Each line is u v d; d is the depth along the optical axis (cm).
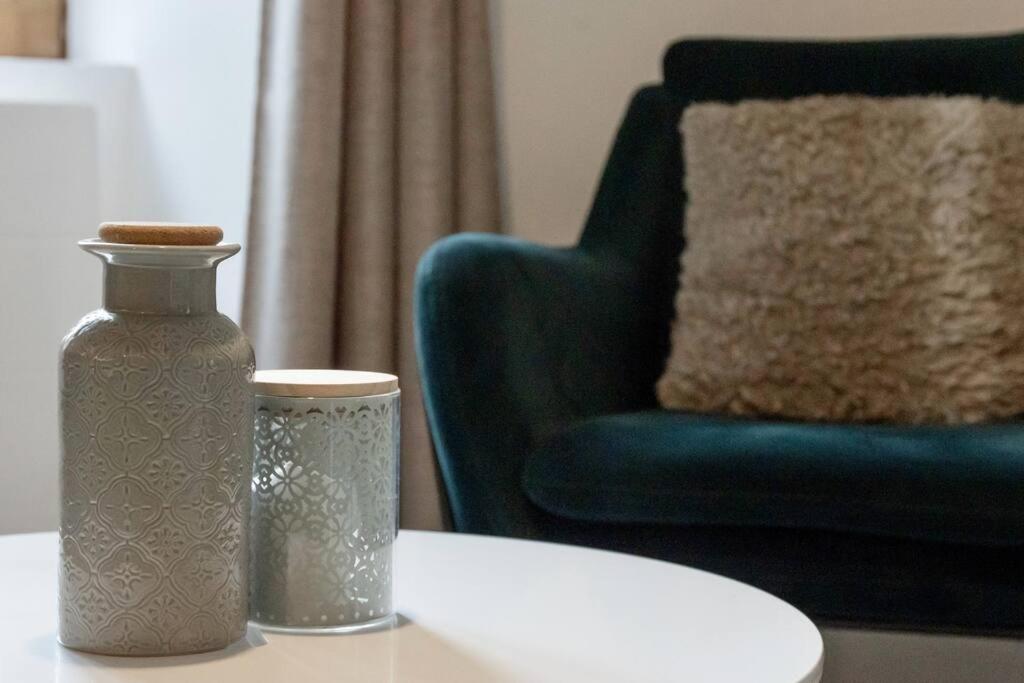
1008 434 149
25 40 257
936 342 177
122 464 73
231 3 240
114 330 74
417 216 232
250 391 77
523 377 158
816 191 186
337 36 223
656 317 208
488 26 246
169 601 73
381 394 82
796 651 75
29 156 197
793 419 179
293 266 221
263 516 80
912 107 190
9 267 195
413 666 71
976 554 136
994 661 138
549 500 149
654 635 78
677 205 212
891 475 136
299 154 221
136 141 253
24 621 80
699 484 141
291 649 75
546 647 75
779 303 182
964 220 182
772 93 212
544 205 259
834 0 249
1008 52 206
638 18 256
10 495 194
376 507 81
